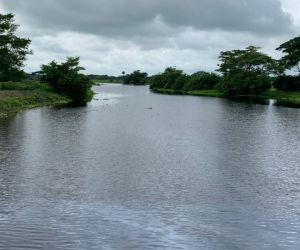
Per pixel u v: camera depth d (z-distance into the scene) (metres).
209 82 162.38
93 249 15.18
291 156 31.64
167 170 26.56
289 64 130.62
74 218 17.97
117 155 30.83
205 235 16.55
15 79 92.56
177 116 61.75
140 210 19.06
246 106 86.12
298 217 18.64
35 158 29.06
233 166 28.02
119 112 66.56
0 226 16.95
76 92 94.31
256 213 19.03
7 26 86.31
